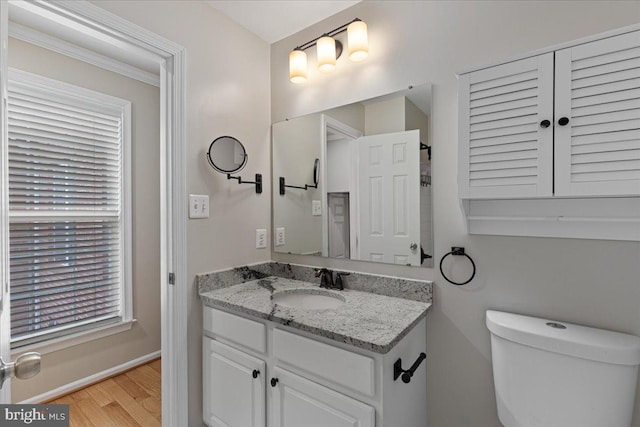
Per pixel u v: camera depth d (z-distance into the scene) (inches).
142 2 53.8
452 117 53.6
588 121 37.8
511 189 42.7
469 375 52.0
